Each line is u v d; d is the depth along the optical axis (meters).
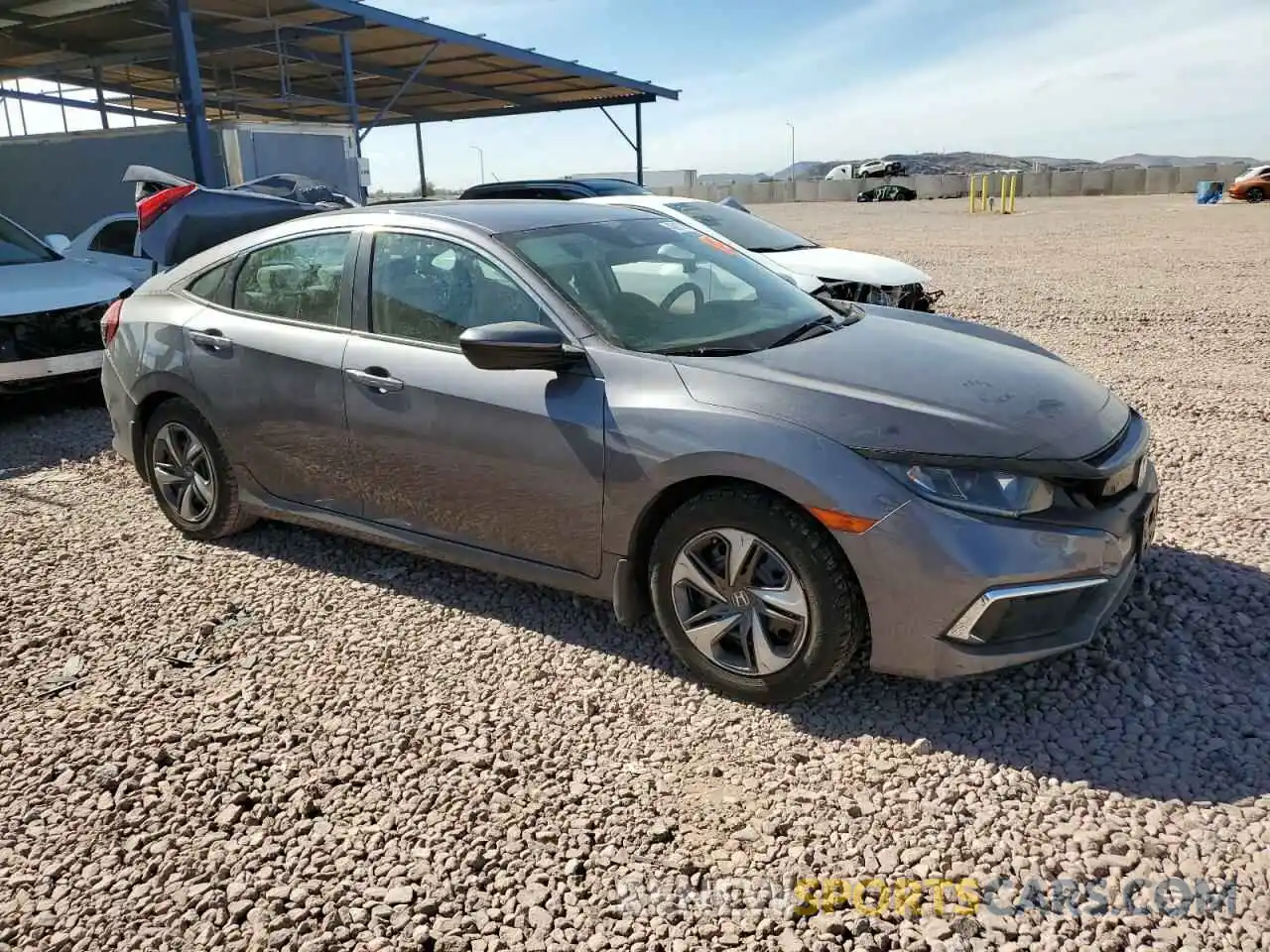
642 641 3.83
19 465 6.55
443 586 4.37
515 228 4.07
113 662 3.83
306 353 4.27
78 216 14.73
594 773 3.04
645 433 3.37
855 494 3.01
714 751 3.13
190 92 13.16
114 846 2.81
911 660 3.09
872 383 3.34
